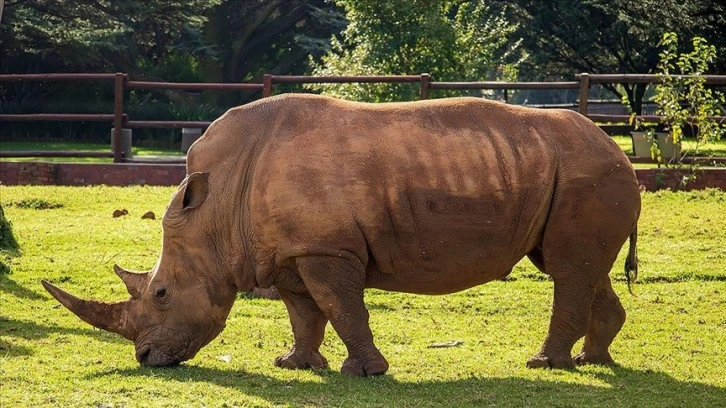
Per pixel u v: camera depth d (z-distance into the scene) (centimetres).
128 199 3098
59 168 3434
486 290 2198
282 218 1506
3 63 7856
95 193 3177
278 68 8819
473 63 4931
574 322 1603
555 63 8581
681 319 2003
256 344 1769
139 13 7625
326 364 1627
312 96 1587
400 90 4644
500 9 8031
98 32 7306
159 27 8681
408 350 1764
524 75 8794
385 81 3416
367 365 1542
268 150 1538
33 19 7175
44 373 1513
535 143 1563
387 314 2027
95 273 2262
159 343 1558
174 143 7150
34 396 1392
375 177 1515
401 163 1523
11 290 2105
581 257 1574
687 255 2464
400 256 1538
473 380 1538
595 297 1661
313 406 1370
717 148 4575
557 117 1603
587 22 7725
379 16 4881
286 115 1558
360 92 4609
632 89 8006
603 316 1669
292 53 9119
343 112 1556
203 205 1562
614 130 5872
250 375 1534
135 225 2728
